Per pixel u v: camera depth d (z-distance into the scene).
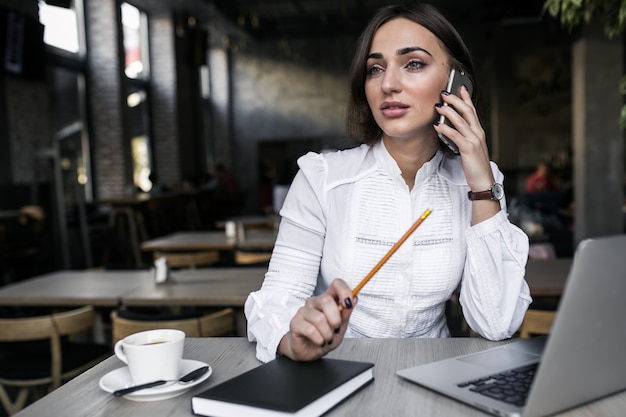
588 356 0.81
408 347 1.17
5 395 2.62
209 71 15.06
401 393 0.93
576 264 0.75
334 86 14.68
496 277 1.24
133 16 11.21
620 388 0.88
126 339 1.04
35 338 2.48
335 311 0.97
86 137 9.45
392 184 1.31
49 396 0.97
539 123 12.38
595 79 6.58
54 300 2.84
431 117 1.23
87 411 0.90
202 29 11.86
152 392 0.92
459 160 1.36
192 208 10.57
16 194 6.23
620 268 0.79
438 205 1.31
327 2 12.56
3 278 5.58
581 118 6.67
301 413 0.81
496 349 1.11
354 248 1.30
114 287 3.04
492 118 12.88
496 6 11.66
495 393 0.89
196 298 2.71
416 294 1.31
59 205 6.59
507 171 12.43
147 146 11.79
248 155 15.15
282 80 14.91
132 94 11.19
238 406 0.83
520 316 1.27
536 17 10.26
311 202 1.32
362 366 0.97
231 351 1.18
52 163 6.64
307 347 1.01
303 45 14.75
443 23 1.23
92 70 9.48
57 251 6.51
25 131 7.11
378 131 1.36
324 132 14.78
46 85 7.55
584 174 6.67
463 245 1.32
